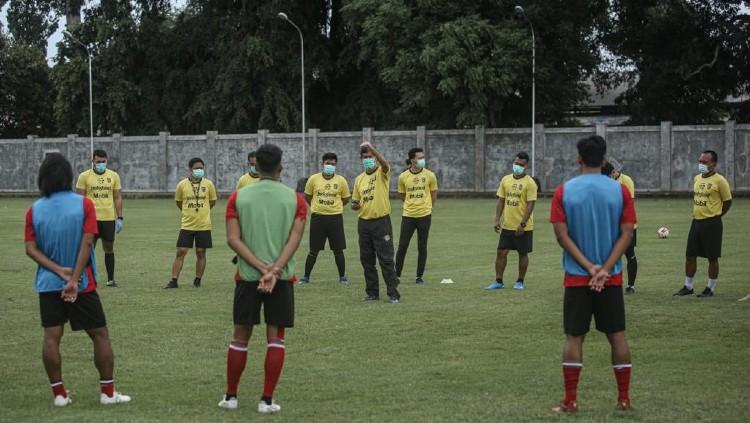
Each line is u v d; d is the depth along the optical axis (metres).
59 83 57.81
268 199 7.78
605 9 52.53
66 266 7.79
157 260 20.05
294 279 7.86
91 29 58.09
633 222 7.56
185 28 58.94
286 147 52.50
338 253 16.25
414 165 15.99
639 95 53.16
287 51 54.97
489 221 30.88
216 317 12.50
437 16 47.75
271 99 54.50
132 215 36.16
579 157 7.75
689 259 14.11
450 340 10.74
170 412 7.64
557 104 51.88
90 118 55.84
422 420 7.30
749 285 15.18
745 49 46.91
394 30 47.56
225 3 58.00
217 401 8.04
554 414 7.45
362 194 13.98
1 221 33.00
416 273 17.02
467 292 14.78
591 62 51.31
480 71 44.81
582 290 7.55
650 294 14.30
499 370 9.16
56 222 7.73
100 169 15.84
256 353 10.14
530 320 12.02
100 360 7.92
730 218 29.58
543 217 31.59
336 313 12.74
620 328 7.58
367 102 57.53
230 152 53.50
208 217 15.77
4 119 67.25
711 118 54.00
